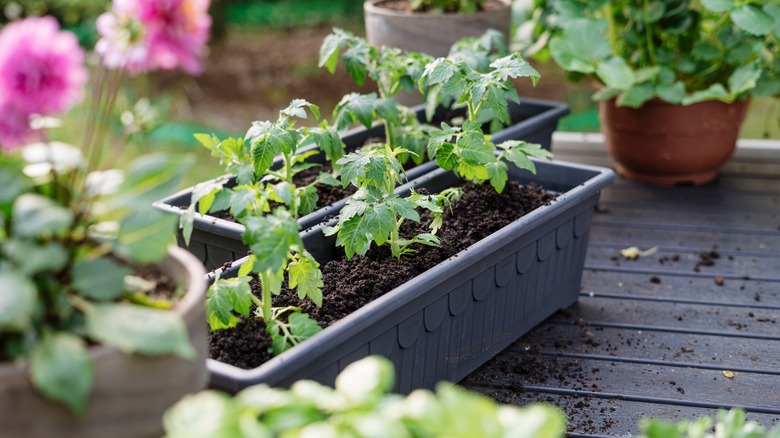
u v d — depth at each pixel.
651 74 2.87
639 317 2.31
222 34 5.62
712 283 2.48
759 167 3.27
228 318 1.61
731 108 2.95
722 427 1.29
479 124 2.05
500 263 1.99
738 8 2.78
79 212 1.19
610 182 2.29
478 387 2.00
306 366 1.50
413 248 2.03
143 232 1.18
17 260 1.10
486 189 2.33
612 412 1.90
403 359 1.77
